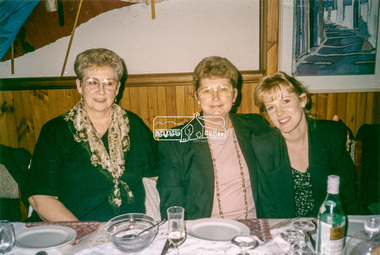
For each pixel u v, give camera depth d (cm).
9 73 238
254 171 148
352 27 214
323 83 222
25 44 234
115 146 153
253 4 229
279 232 102
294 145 146
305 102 147
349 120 230
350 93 226
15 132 242
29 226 111
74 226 111
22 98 237
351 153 179
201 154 150
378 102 227
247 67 237
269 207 146
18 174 203
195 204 147
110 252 93
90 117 155
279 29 217
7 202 223
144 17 233
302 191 146
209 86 148
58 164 146
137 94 235
